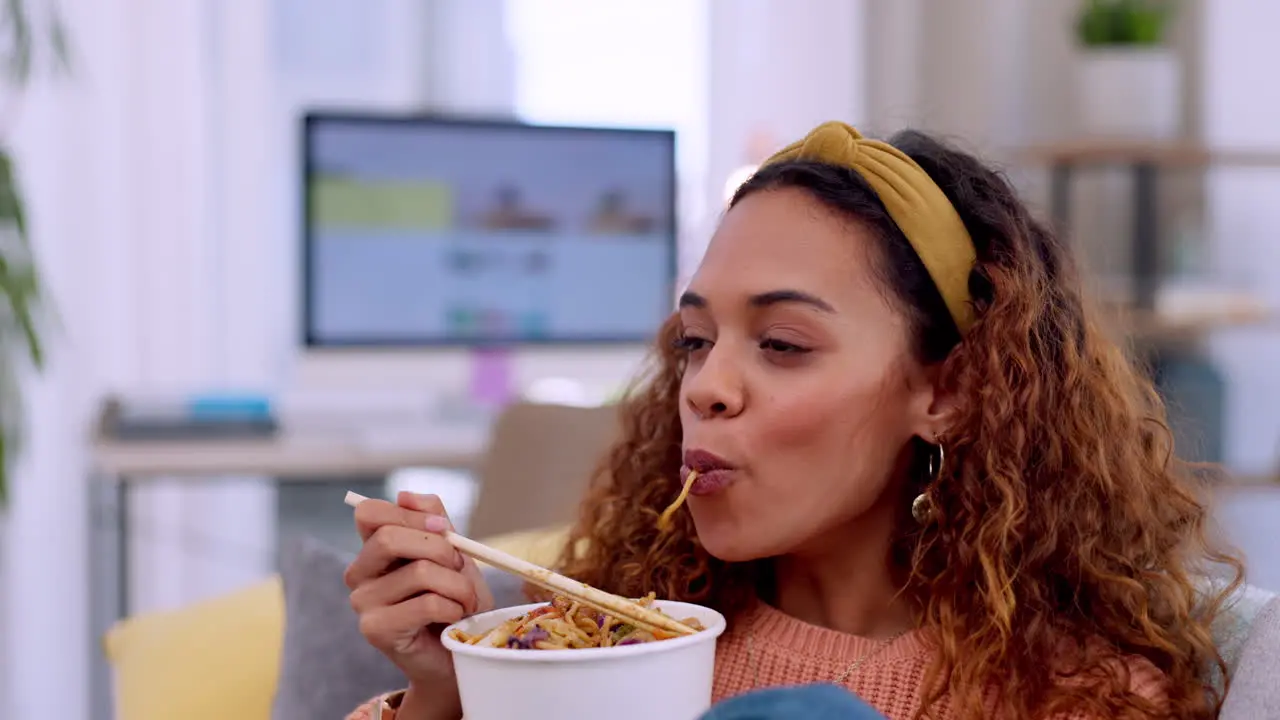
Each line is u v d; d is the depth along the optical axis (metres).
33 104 3.04
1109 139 3.25
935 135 1.24
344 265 2.83
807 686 0.63
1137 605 0.98
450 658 0.94
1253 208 3.24
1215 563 1.12
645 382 1.22
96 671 3.14
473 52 3.69
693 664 0.73
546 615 0.80
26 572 3.10
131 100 3.18
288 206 3.49
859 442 0.93
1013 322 0.99
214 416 2.52
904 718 0.98
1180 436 1.50
